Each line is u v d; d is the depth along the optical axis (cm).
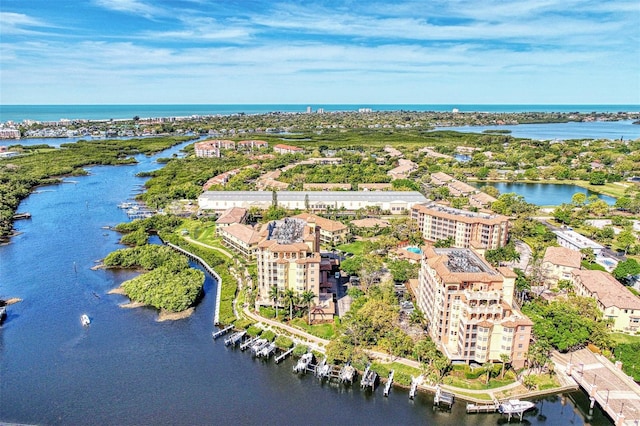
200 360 14975
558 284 19212
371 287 18388
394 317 15575
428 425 12194
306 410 12725
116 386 13638
